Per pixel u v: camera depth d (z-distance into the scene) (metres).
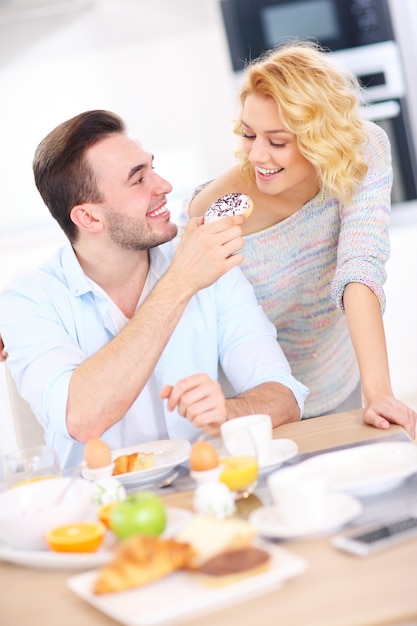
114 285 2.12
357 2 4.70
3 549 1.32
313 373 2.49
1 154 4.54
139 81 4.54
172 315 1.92
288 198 2.27
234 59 4.71
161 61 4.53
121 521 1.20
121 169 2.01
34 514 1.29
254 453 1.40
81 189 2.02
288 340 2.46
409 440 1.59
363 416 1.83
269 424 1.55
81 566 1.22
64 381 1.90
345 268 2.06
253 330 2.13
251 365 2.05
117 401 1.86
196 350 2.14
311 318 2.41
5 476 1.48
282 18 4.70
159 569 1.07
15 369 2.02
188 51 4.53
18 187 4.58
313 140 2.03
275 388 1.96
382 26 4.74
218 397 1.72
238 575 1.05
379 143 2.21
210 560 1.07
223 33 4.53
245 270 2.35
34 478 1.45
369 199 2.12
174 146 4.59
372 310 2.01
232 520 1.14
